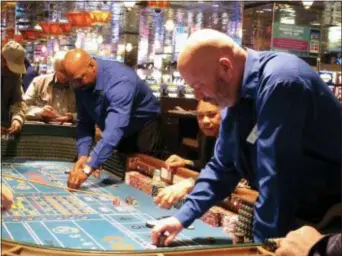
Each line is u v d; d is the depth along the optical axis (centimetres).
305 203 214
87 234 230
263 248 157
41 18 922
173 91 1020
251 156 219
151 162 345
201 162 326
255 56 206
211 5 731
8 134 432
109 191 326
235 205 252
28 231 229
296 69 197
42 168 398
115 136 354
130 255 149
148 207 285
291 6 546
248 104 208
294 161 196
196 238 235
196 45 199
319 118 205
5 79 435
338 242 136
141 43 1136
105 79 376
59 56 401
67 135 442
